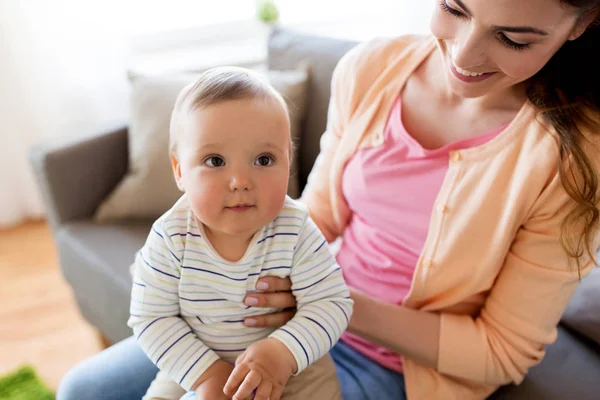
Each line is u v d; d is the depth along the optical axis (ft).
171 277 2.45
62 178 4.73
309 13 7.80
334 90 3.39
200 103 2.23
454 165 2.76
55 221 4.91
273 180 2.25
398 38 3.23
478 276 2.71
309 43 4.90
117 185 5.11
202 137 2.20
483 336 2.74
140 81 4.91
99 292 4.46
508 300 2.70
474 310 2.97
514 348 2.71
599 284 3.16
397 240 2.99
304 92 4.66
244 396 2.24
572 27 2.24
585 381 3.00
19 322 5.86
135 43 7.16
